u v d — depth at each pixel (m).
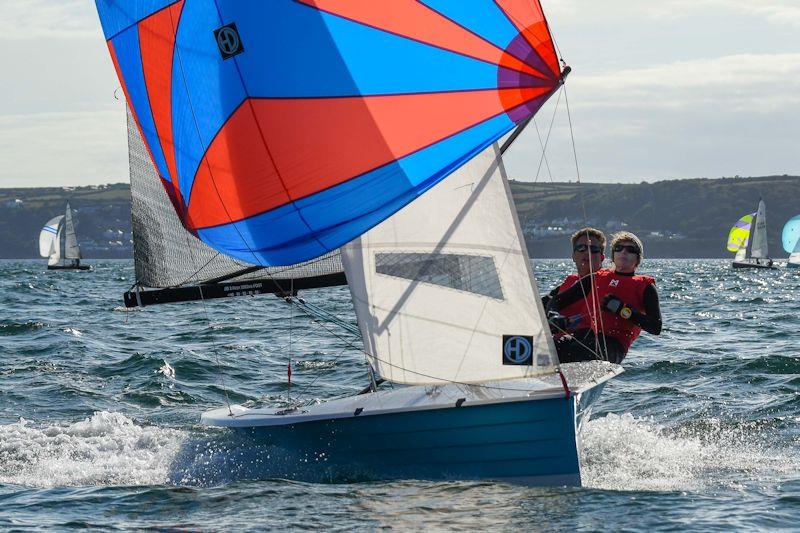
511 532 22.33
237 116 28.41
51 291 145.62
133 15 29.88
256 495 26.12
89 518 24.44
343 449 28.11
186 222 30.19
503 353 27.23
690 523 22.88
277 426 28.62
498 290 27.23
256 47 27.92
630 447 32.19
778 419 36.16
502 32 26.89
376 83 27.42
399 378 28.45
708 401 40.28
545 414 26.00
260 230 28.88
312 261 32.16
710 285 169.62
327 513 24.16
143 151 32.69
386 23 27.16
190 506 25.34
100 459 31.97
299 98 27.78
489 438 26.64
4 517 24.67
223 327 74.81
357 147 27.66
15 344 63.56
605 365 29.33
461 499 25.14
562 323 31.42
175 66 29.33
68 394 44.72
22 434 35.84
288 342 64.06
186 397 44.41
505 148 29.28
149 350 60.12
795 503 24.70
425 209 27.97
